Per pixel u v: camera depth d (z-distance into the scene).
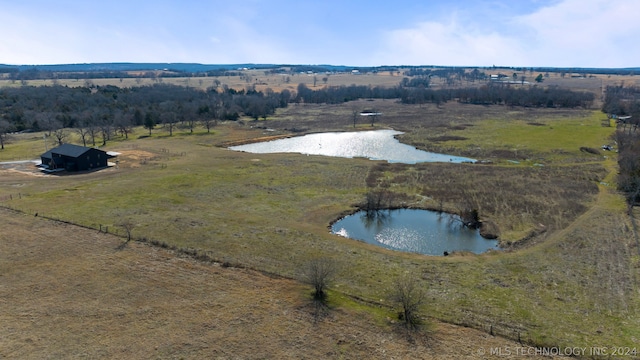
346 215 50.66
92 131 92.31
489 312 29.41
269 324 27.64
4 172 65.38
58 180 60.47
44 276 32.75
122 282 32.19
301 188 59.69
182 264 35.22
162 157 77.94
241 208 50.56
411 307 28.48
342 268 35.66
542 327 27.64
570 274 35.16
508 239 43.16
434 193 58.44
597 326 27.77
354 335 26.75
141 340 25.80
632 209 50.94
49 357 24.11
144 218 45.25
